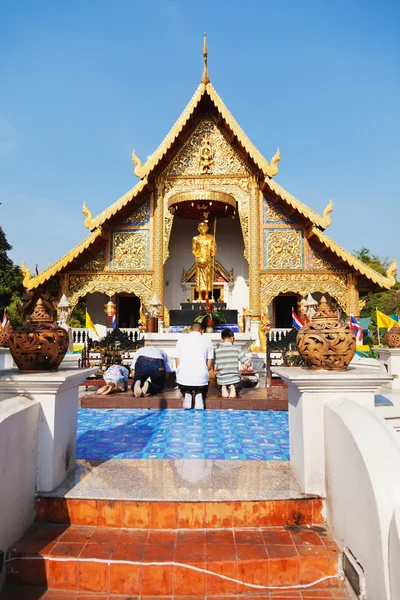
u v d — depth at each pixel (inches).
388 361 335.3
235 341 436.5
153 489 128.8
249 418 241.4
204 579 103.3
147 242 666.2
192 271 754.2
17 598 102.7
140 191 637.3
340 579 106.8
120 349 397.7
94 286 660.1
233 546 111.2
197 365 267.6
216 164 679.7
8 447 109.1
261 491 128.1
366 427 106.4
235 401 271.9
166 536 116.4
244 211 669.3
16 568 106.2
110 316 621.0
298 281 655.1
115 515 121.6
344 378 127.6
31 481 123.3
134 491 127.2
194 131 687.1
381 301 1438.2
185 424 224.8
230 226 772.6
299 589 105.4
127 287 659.4
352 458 105.9
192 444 183.5
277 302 765.3
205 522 121.0
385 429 106.9
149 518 120.9
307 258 659.4
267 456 165.0
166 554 107.3
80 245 625.6
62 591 104.7
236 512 122.0
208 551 108.8
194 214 703.7
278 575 105.3
